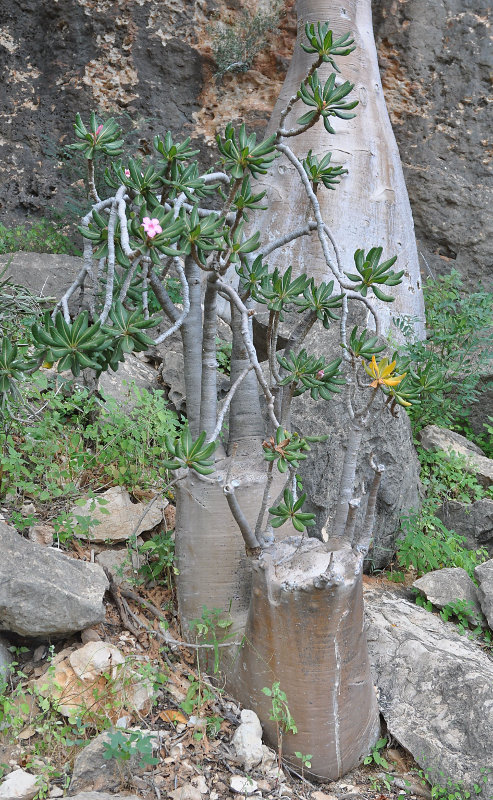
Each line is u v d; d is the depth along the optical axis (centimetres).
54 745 271
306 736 279
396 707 314
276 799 269
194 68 773
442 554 429
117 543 366
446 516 465
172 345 529
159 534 361
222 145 250
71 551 349
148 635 320
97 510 365
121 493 379
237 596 307
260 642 277
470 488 490
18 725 271
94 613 297
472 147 734
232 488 262
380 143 600
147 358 525
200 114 777
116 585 333
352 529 286
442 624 367
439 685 315
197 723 287
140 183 265
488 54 736
